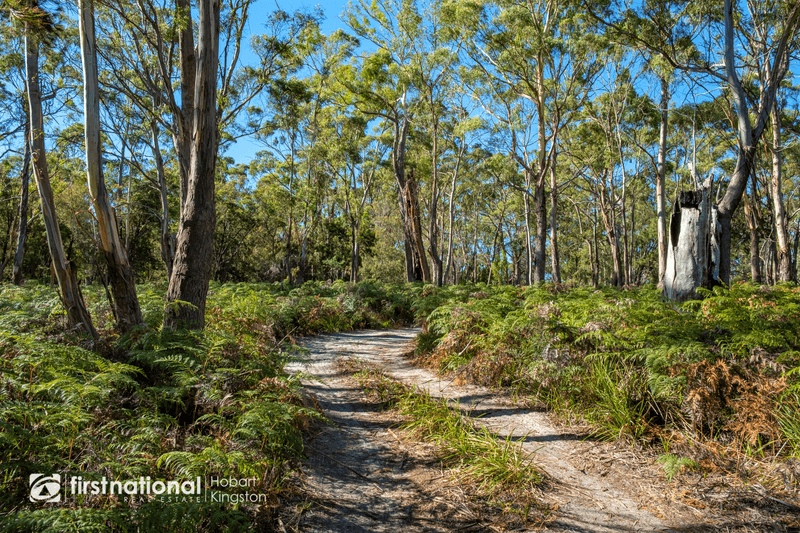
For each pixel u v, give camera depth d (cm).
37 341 464
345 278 4241
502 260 5197
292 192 3475
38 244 2966
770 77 1103
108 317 741
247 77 1841
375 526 316
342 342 1052
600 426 453
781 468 353
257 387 442
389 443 457
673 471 356
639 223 4762
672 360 450
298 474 374
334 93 2719
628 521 316
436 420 477
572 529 308
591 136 3092
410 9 2389
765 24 1752
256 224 3822
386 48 2544
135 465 312
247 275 4106
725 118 2342
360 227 3972
